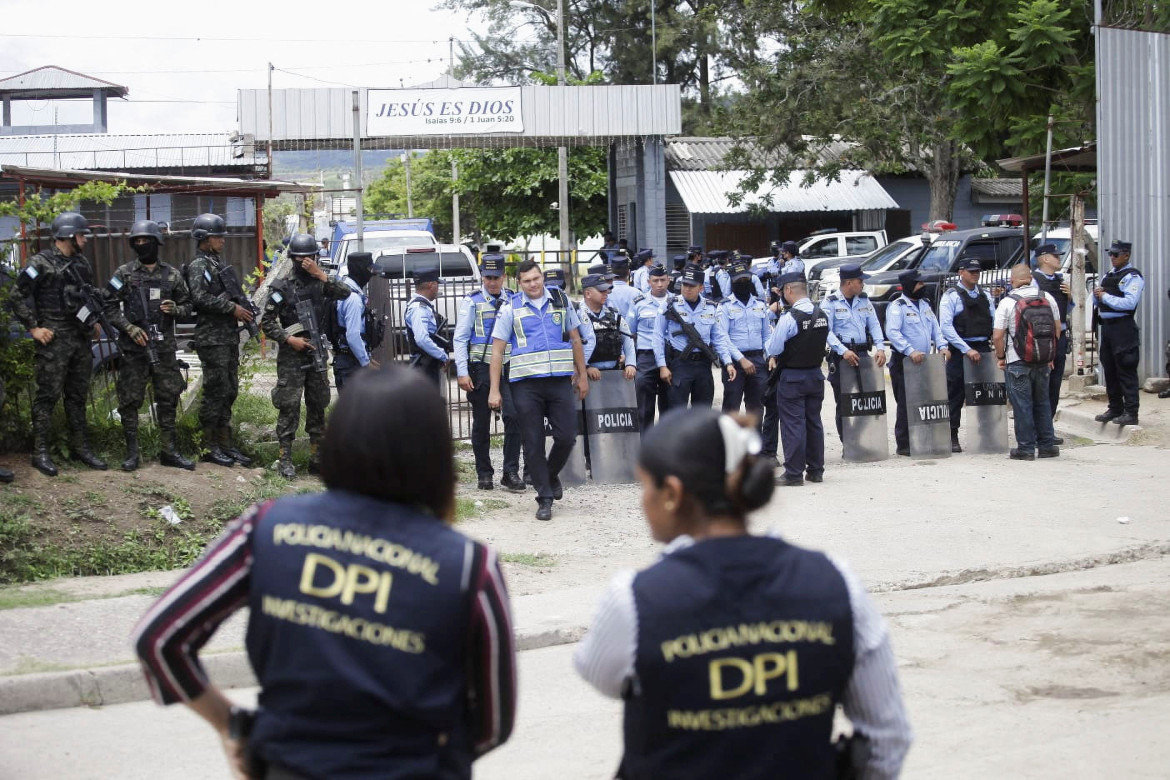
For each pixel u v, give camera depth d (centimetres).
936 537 897
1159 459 1211
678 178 3562
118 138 2875
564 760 506
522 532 945
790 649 227
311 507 236
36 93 4119
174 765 507
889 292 2052
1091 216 2323
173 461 977
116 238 1650
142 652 230
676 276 1827
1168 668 606
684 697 225
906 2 1934
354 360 1081
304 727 220
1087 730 525
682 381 1195
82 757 516
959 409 1306
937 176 3158
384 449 234
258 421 1241
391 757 220
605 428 1161
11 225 1395
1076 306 1548
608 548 895
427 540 231
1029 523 939
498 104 2769
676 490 237
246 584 236
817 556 239
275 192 1988
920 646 652
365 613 223
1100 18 1573
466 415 1468
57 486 886
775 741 227
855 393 1241
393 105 2727
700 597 227
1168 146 1577
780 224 3616
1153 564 834
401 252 1991
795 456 1105
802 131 3195
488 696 234
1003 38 1881
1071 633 668
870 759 238
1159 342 1570
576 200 3744
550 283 1079
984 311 1287
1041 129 1805
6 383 913
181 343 1617
